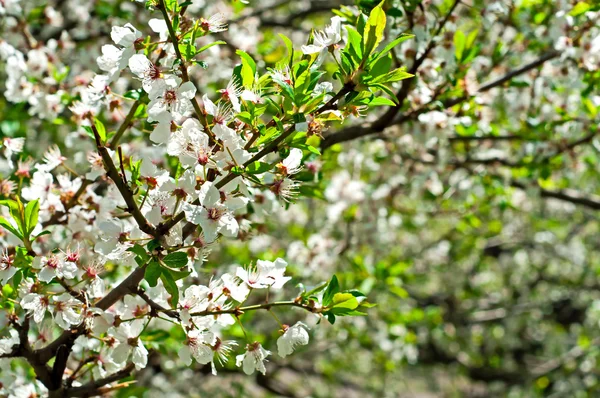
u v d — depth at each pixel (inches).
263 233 180.2
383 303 366.3
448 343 507.2
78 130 170.9
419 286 505.7
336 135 180.4
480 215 329.1
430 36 169.5
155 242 101.0
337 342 326.6
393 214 299.3
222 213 101.8
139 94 132.3
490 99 221.8
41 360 122.2
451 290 488.1
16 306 133.0
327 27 111.0
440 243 409.4
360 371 474.0
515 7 209.9
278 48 248.7
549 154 237.0
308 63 106.9
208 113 103.7
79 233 141.3
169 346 180.2
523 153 247.1
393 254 362.3
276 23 300.4
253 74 108.0
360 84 102.7
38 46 200.1
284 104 101.3
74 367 148.7
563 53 189.2
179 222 105.1
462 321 463.2
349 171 277.4
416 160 246.5
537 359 586.9
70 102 177.6
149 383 303.4
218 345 111.2
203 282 157.8
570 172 265.1
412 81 168.6
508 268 529.0
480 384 653.9
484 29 214.5
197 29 110.6
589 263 502.6
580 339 445.7
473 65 208.5
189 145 101.7
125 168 131.6
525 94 235.5
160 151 154.3
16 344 122.1
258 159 101.3
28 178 160.2
